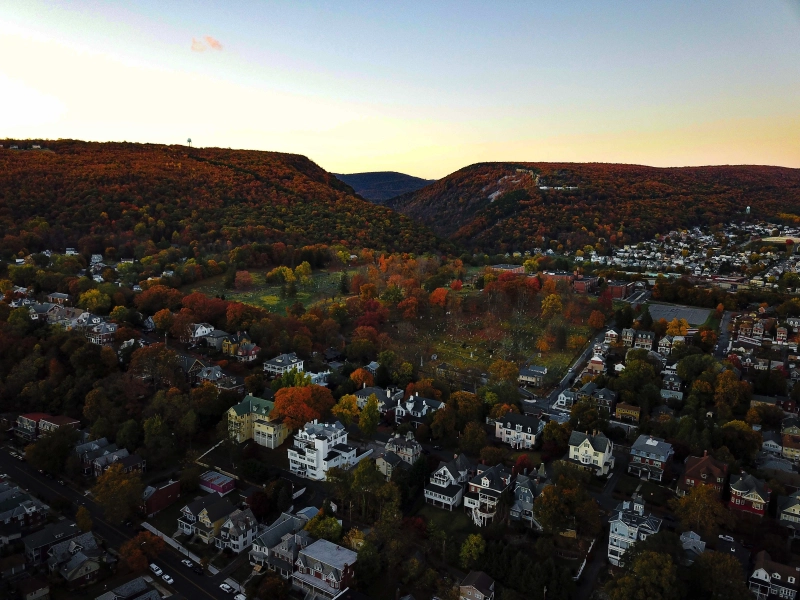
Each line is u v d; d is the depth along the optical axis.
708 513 124.81
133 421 163.50
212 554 128.38
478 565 120.50
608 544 126.69
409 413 182.38
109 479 137.00
